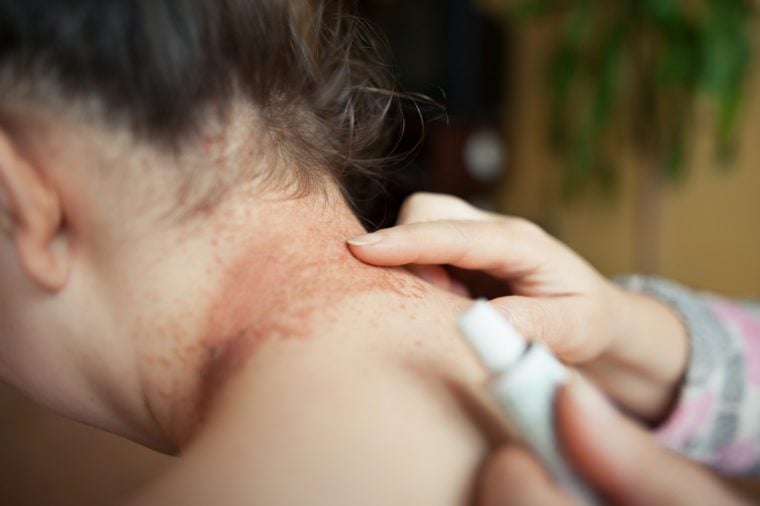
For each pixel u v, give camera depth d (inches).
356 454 11.1
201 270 13.8
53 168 13.0
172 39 12.5
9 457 52.0
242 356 13.1
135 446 53.8
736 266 73.9
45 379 15.8
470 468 11.3
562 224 87.6
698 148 74.2
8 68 12.4
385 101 22.2
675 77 64.5
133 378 14.7
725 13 61.1
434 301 15.1
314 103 17.5
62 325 14.6
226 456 11.2
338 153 18.1
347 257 15.4
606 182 76.4
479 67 82.8
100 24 12.1
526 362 10.0
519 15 75.9
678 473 9.9
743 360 25.2
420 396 12.2
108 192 13.2
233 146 13.9
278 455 11.1
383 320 13.7
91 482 49.3
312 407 11.8
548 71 75.4
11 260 14.1
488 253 19.2
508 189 93.7
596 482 9.9
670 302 26.6
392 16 81.3
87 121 12.6
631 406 25.8
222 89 13.5
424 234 17.6
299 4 17.4
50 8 12.0
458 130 81.2
